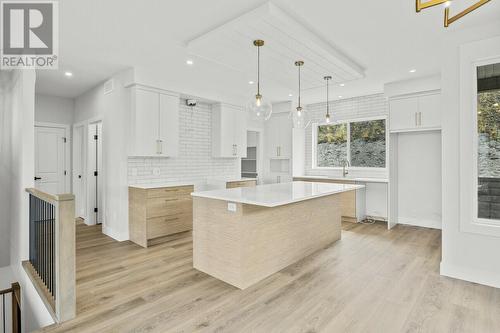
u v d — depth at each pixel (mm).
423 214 5062
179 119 4984
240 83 4797
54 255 2436
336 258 3455
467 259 2803
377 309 2266
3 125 4074
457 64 2838
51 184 5461
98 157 5371
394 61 3781
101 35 2988
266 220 2920
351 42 3176
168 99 4473
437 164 4906
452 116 2865
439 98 4367
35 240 3072
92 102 4984
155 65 3910
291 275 2941
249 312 2221
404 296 2479
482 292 2549
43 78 4438
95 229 4938
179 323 2076
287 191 3172
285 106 6324
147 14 2559
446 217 2908
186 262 3330
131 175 4320
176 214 4277
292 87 4699
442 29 2854
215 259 2896
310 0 2340
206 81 4684
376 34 2979
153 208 3986
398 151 5305
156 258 3463
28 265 3225
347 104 5957
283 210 3158
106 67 3986
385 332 1966
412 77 4484
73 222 2184
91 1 2354
